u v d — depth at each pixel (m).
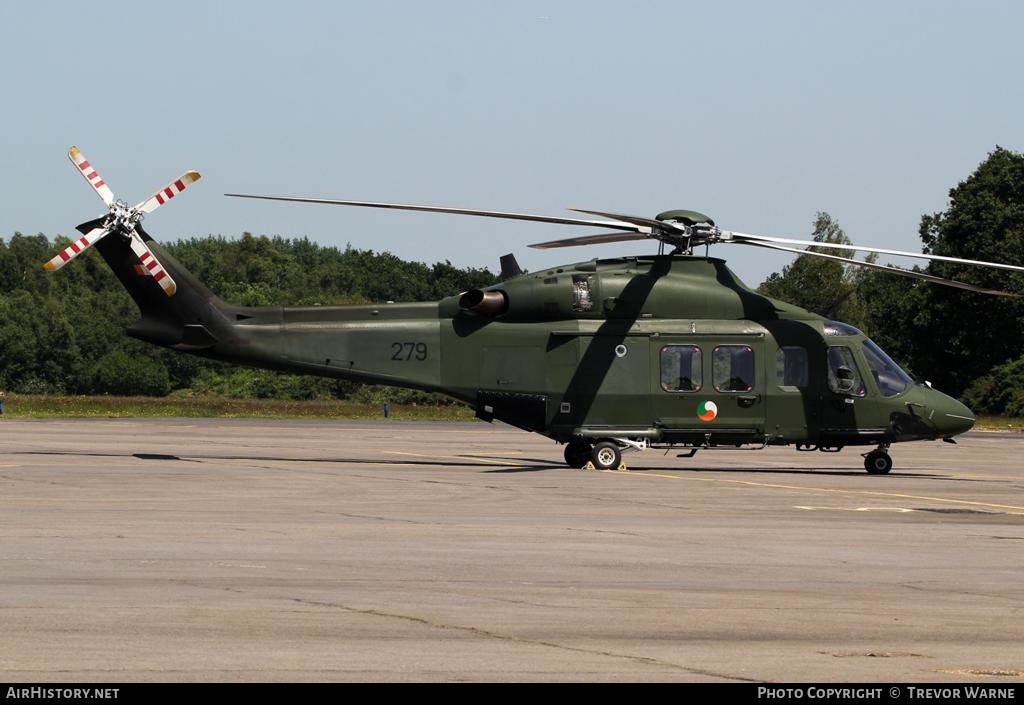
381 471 63.75
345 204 57.75
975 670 22.09
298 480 57.00
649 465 74.12
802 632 25.11
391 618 25.70
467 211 59.28
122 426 112.56
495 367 67.88
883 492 57.19
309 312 68.44
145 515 42.50
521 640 23.89
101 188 66.81
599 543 37.56
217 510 44.50
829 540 39.22
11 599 26.84
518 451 86.94
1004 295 62.88
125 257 67.25
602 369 67.44
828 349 69.06
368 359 68.06
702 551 36.28
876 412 69.12
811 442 69.12
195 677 20.47
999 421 169.62
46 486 51.88
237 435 99.81
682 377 67.88
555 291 67.38
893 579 31.84
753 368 68.19
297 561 33.00
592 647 23.39
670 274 68.50
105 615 25.31
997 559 35.53
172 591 28.19
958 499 54.19
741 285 69.62
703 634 24.78
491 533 39.44
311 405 156.50
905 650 23.64
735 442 68.62
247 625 24.66
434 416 155.12
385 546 36.09
